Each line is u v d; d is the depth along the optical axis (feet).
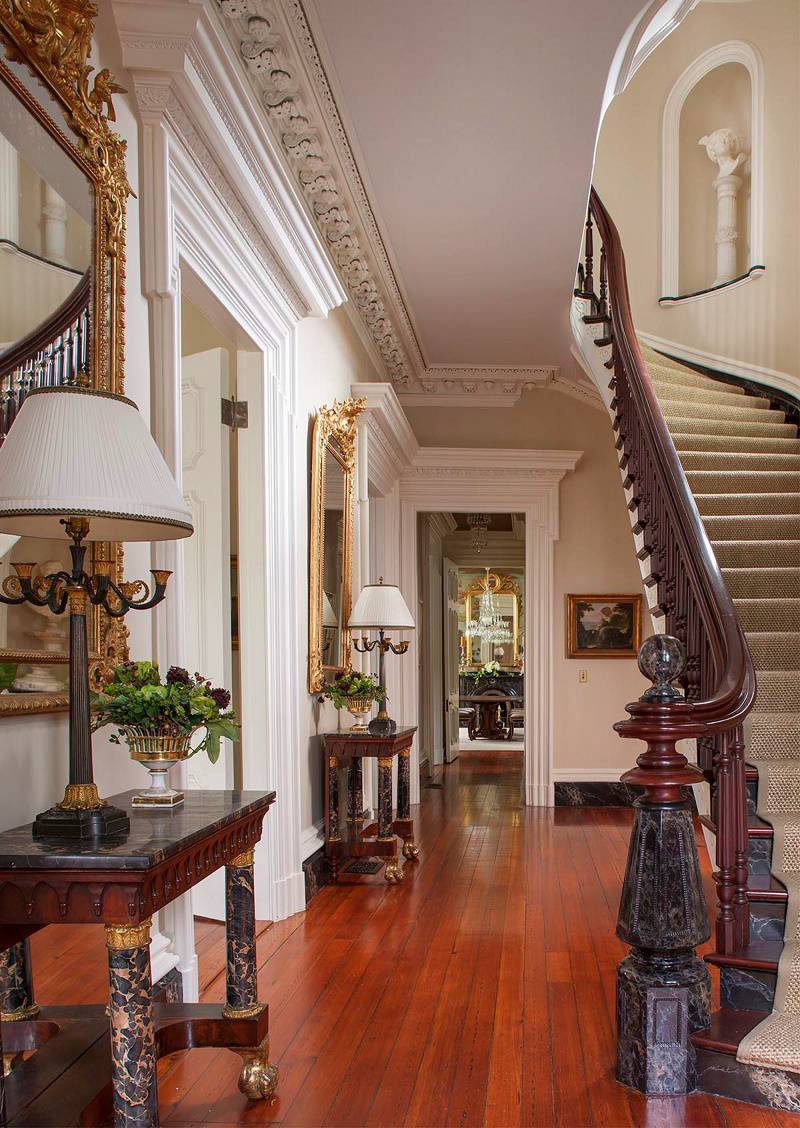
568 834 25.00
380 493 28.94
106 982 9.93
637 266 31.96
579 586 31.68
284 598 16.79
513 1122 8.88
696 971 10.05
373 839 19.74
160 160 10.68
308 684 18.78
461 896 17.89
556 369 30.73
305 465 18.66
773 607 18.49
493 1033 11.07
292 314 17.26
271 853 16.11
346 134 16.35
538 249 21.12
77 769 7.47
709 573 13.55
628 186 32.30
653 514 17.67
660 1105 9.29
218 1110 9.11
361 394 23.26
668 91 32.01
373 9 13.01
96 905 6.79
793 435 25.93
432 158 17.12
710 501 22.03
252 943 9.38
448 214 19.40
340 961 13.78
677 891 9.91
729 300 30.27
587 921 16.03
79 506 6.77
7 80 7.65
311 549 18.81
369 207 19.16
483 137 16.42
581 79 14.67
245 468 16.03
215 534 15.42
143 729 8.68
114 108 10.06
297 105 15.14
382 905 17.21
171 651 10.90
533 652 31.17
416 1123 8.85
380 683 21.94
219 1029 9.20
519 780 36.70
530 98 15.21
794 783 13.56
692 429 25.31
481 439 32.07
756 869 12.48
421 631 37.24
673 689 10.69
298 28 13.46
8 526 7.65
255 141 12.68
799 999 10.37
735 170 31.27
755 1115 9.11
